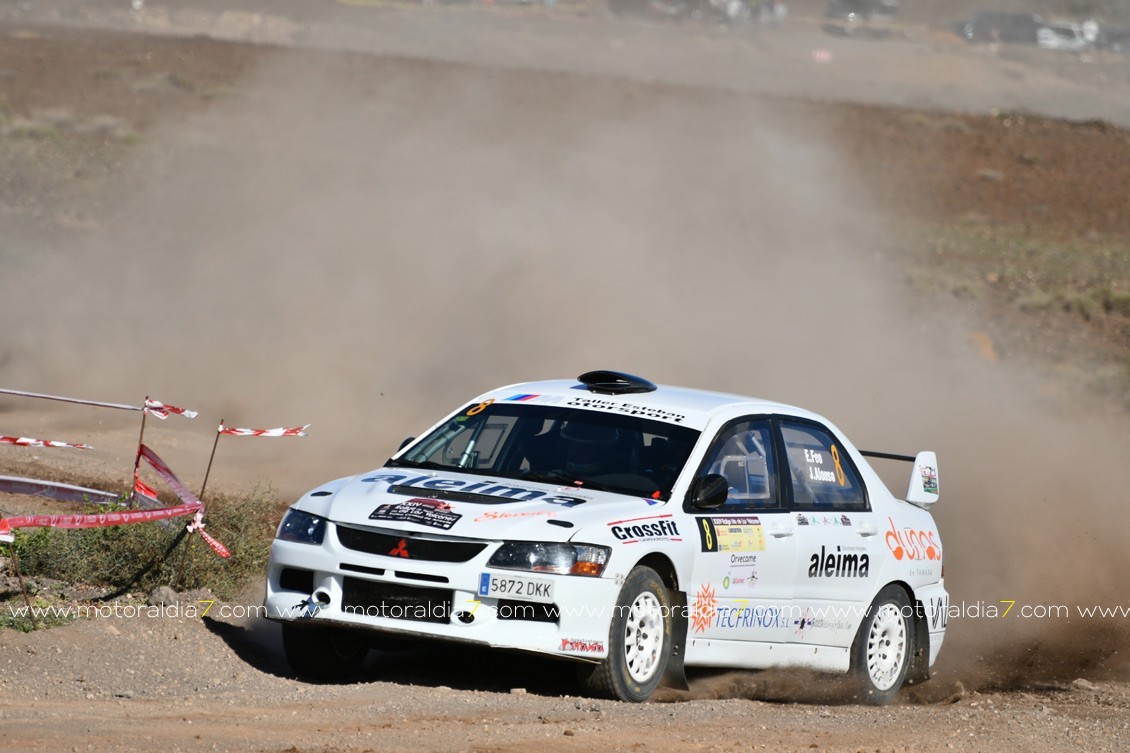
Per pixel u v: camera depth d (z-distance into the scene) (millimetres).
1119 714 31672
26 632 29891
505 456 31438
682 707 28125
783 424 33250
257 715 25438
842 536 32906
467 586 27109
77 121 172000
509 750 23406
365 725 24969
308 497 29891
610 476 30422
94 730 23344
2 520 28844
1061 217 195750
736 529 30406
